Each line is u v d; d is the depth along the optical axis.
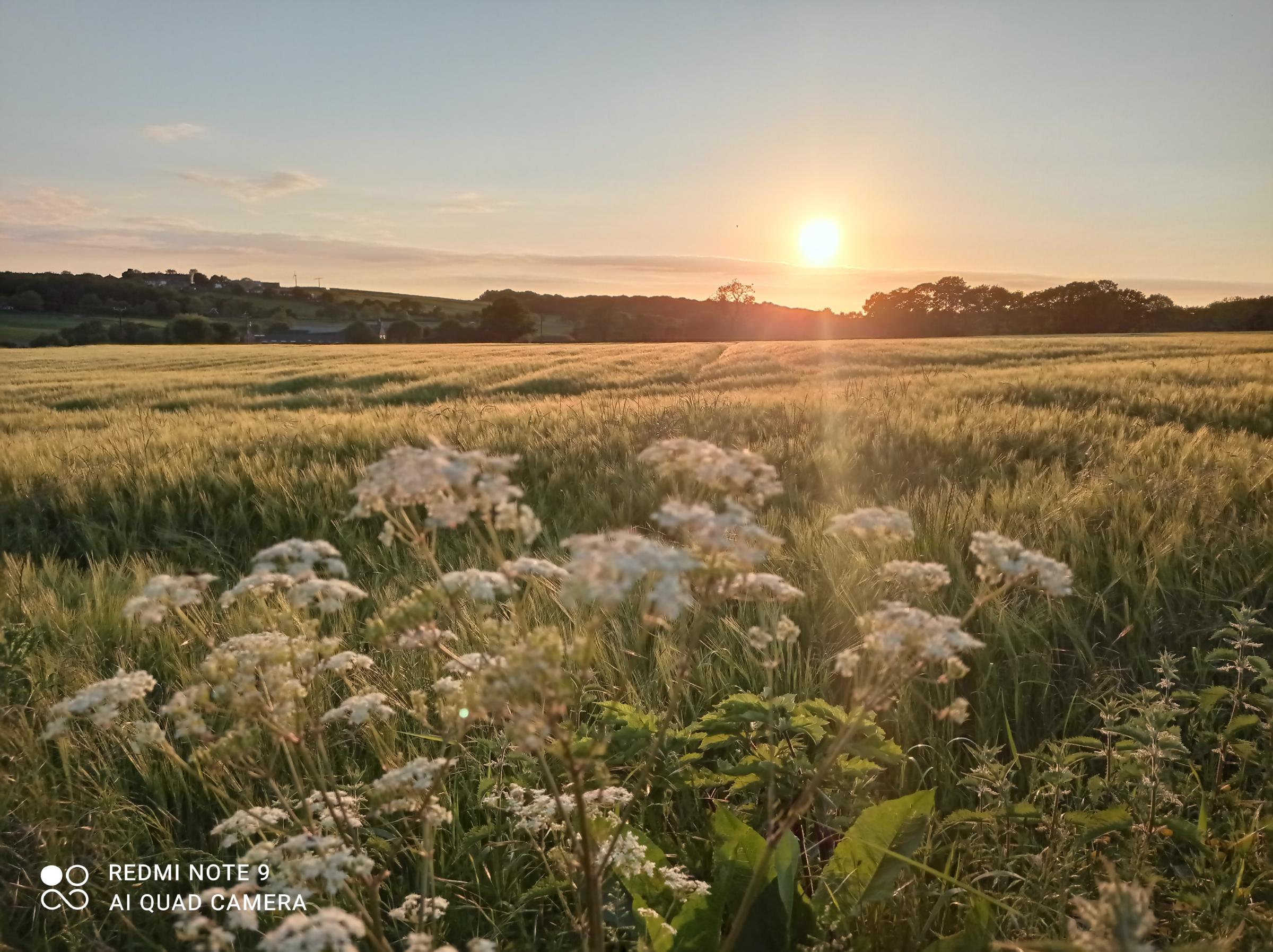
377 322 118.69
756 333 116.19
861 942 2.00
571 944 2.27
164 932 2.34
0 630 3.23
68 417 15.32
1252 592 4.00
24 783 2.78
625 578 1.30
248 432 10.80
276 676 1.75
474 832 2.38
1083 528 4.62
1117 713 2.75
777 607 3.85
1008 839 2.45
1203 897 2.12
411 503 1.50
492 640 1.62
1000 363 24.88
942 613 3.75
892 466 6.95
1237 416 9.48
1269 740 2.79
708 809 2.72
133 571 5.16
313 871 1.58
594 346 55.50
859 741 2.37
